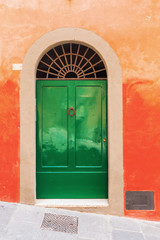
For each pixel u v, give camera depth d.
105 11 3.94
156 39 3.94
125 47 3.93
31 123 3.96
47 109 4.15
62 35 3.94
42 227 3.35
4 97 3.97
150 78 3.93
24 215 3.62
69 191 4.14
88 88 4.16
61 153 4.16
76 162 4.15
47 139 4.15
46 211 3.78
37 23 3.95
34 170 3.98
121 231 3.47
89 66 4.21
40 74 4.19
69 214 3.78
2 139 3.97
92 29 3.94
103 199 4.12
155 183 3.93
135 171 3.93
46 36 3.94
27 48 3.96
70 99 4.16
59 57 4.15
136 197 3.92
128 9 3.94
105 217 3.82
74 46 4.20
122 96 3.94
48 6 3.95
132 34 3.94
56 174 4.14
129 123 3.94
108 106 3.98
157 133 3.94
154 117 3.94
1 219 3.47
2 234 3.13
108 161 4.05
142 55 3.94
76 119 4.16
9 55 3.97
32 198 3.93
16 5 3.96
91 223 3.61
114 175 3.93
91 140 4.16
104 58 3.94
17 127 3.96
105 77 4.18
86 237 3.24
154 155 3.93
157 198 3.92
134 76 3.93
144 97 3.94
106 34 3.94
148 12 3.94
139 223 3.76
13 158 3.95
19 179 3.94
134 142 3.94
